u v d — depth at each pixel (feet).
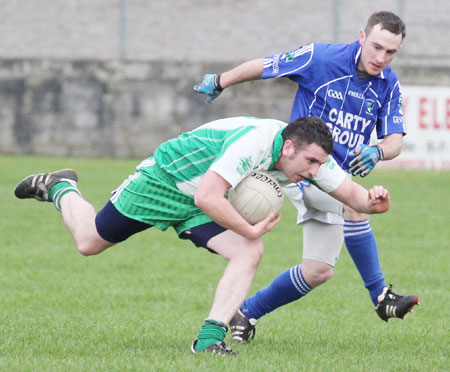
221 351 47.98
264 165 47.88
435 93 155.22
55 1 198.59
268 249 93.81
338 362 47.93
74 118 166.81
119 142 166.71
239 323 55.88
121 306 66.85
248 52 191.52
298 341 55.52
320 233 56.39
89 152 167.22
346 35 190.90
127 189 51.01
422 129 155.63
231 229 47.06
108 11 198.70
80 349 50.34
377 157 54.49
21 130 167.53
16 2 197.36
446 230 105.09
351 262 88.63
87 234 53.31
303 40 190.90
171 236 102.78
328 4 194.90
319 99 56.80
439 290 74.64
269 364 46.68
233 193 47.67
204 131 49.32
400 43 54.60
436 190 136.15
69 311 64.44
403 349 52.80
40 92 166.71
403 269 83.51
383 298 57.67
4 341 52.34
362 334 57.67
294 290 56.08
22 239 96.53
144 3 198.18
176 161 49.73
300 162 46.80
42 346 51.01
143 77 165.58
